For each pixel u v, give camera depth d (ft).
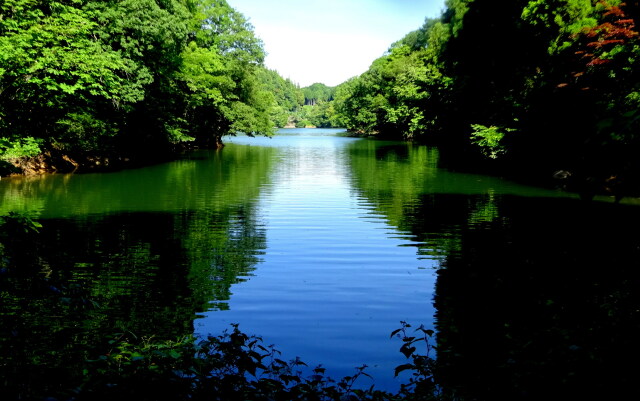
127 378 9.80
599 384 11.05
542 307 20.94
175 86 98.68
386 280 25.57
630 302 17.88
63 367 14.06
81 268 27.22
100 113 76.23
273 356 16.83
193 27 107.86
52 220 39.93
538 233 35.60
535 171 68.95
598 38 48.21
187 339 16.14
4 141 50.49
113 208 45.70
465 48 88.33
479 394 13.08
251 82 142.10
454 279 25.59
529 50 67.00
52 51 52.21
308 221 40.42
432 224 39.06
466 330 18.85
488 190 57.36
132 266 27.78
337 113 374.43
